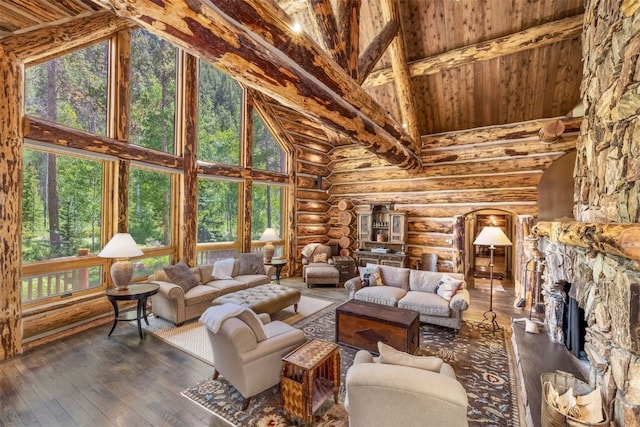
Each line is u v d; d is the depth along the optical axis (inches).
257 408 95.1
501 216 347.3
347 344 141.2
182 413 92.2
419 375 63.1
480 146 240.8
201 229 235.5
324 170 322.3
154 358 125.9
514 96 217.8
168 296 156.8
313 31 209.6
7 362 121.0
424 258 258.8
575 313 112.6
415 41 211.3
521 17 182.4
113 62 174.4
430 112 248.8
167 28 58.4
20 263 128.8
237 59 71.3
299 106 97.5
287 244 298.0
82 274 165.3
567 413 70.2
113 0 50.2
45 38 134.1
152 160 193.0
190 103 214.8
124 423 87.6
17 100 127.8
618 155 72.8
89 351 131.6
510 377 113.7
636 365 58.1
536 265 191.3
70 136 150.5
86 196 167.8
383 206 289.4
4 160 123.4
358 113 134.0
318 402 89.2
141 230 195.6
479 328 164.1
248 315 99.5
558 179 171.8
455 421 59.3
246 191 261.4
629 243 51.6
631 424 58.9
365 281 190.2
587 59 104.7
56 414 90.9
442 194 255.4
